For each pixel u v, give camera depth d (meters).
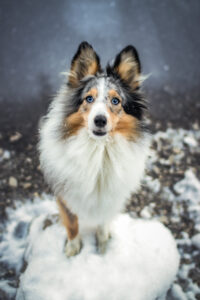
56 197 0.96
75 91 0.92
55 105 0.94
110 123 0.86
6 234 1.21
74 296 0.92
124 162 0.91
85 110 0.89
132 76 0.95
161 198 1.33
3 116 1.91
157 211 1.28
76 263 0.97
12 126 1.79
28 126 1.78
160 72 2.54
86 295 0.92
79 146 0.89
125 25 3.17
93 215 0.95
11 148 1.57
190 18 3.37
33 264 0.99
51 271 0.96
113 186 0.91
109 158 0.91
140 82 0.95
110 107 0.89
